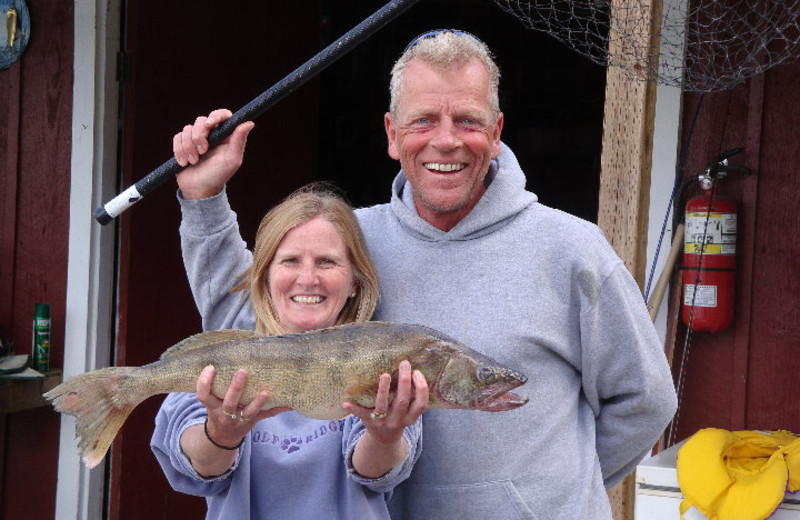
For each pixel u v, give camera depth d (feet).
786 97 15.88
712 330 16.14
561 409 9.01
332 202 8.69
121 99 18.17
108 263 18.22
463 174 8.70
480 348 8.80
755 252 16.16
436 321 8.93
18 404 17.02
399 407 7.25
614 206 12.26
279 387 7.46
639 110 12.07
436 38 8.80
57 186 18.17
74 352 18.03
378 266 9.26
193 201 9.03
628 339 9.09
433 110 8.56
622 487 12.59
